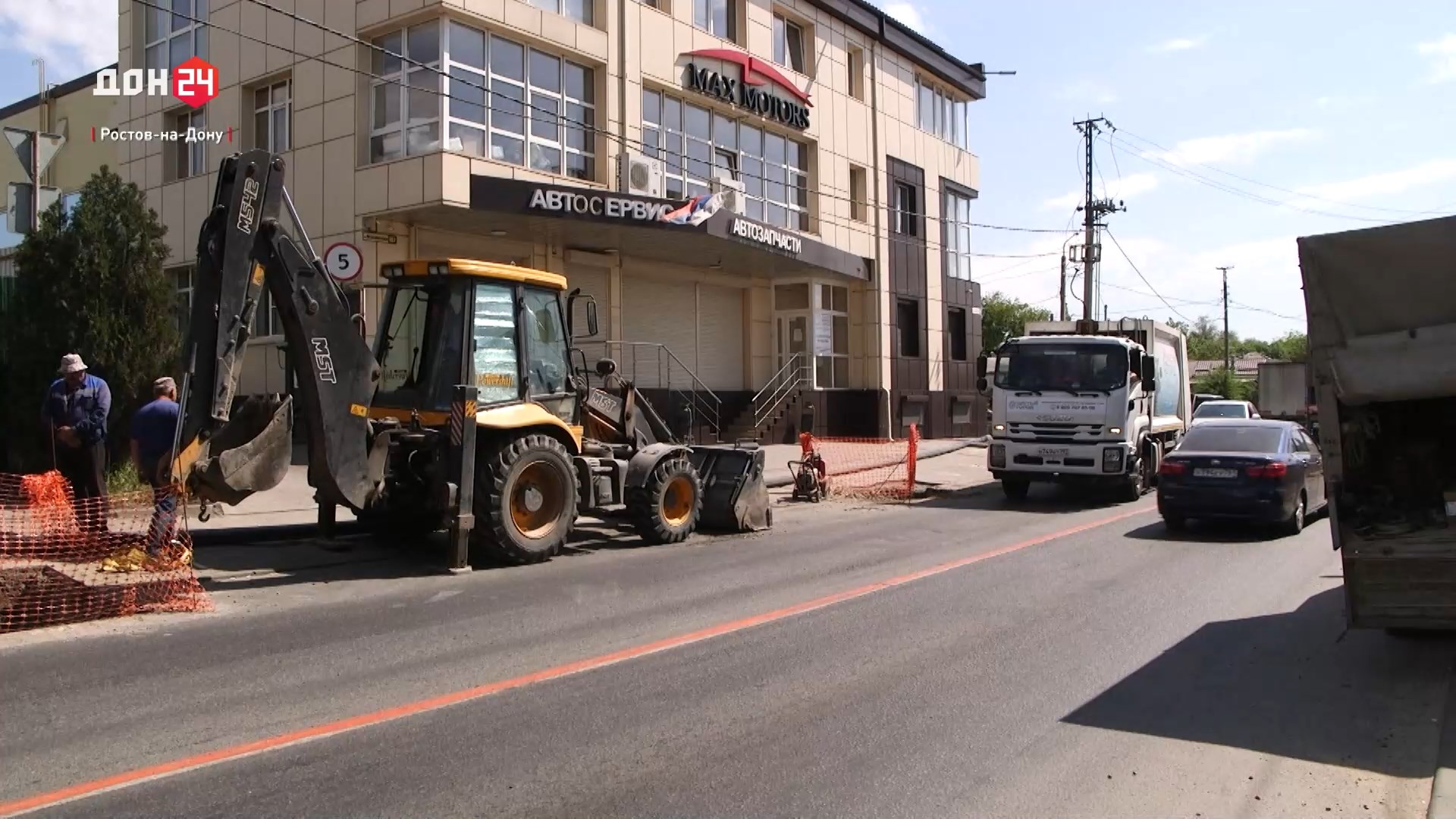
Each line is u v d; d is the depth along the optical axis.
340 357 9.80
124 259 14.52
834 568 10.64
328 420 9.69
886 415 29.69
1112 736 5.44
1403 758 5.13
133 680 6.30
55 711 5.70
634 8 21.66
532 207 17.91
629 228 19.52
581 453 11.91
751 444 17.61
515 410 10.88
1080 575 10.27
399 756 5.04
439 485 10.17
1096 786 4.75
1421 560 6.50
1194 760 5.11
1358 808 4.54
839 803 4.52
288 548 11.54
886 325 30.16
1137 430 17.55
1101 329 19.66
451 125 17.91
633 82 21.56
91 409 10.30
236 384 9.02
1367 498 7.33
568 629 7.74
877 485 19.77
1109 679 6.50
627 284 23.59
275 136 20.64
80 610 8.00
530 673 6.52
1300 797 4.66
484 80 18.55
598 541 12.62
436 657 6.89
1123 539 12.91
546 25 19.47
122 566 8.80
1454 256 6.58
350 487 9.90
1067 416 16.97
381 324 11.13
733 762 5.00
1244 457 12.85
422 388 10.60
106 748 5.11
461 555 10.16
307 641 7.33
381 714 5.67
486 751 5.12
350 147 18.78
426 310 10.80
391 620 8.02
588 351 22.28
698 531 13.62
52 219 14.36
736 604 8.71
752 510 13.62
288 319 9.50
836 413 28.75
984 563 11.02
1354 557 6.66
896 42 30.81
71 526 9.43
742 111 24.77
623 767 4.93
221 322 8.85
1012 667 6.80
